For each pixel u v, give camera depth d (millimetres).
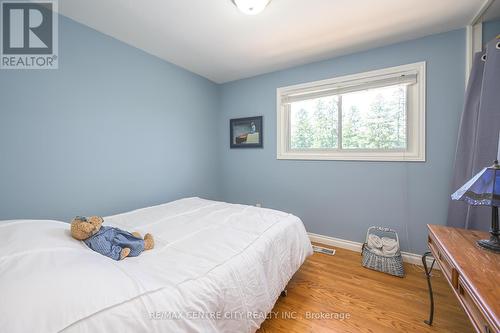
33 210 1579
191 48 2262
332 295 1674
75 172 1796
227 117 3346
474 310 778
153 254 1132
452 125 1930
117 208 2096
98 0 1537
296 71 2715
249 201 3191
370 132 2371
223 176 3436
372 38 2059
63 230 1099
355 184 2398
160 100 2496
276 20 1786
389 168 2215
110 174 2035
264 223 1633
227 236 1378
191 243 1270
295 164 2775
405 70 2098
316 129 2703
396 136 2240
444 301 1589
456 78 1904
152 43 2152
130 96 2188
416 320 1419
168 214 1837
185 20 1783
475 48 1812
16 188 1505
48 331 563
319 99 2646
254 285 1146
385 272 1965
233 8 1638
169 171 2633
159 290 811
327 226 2584
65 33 1714
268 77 2936
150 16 1726
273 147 2936
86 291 679
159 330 725
